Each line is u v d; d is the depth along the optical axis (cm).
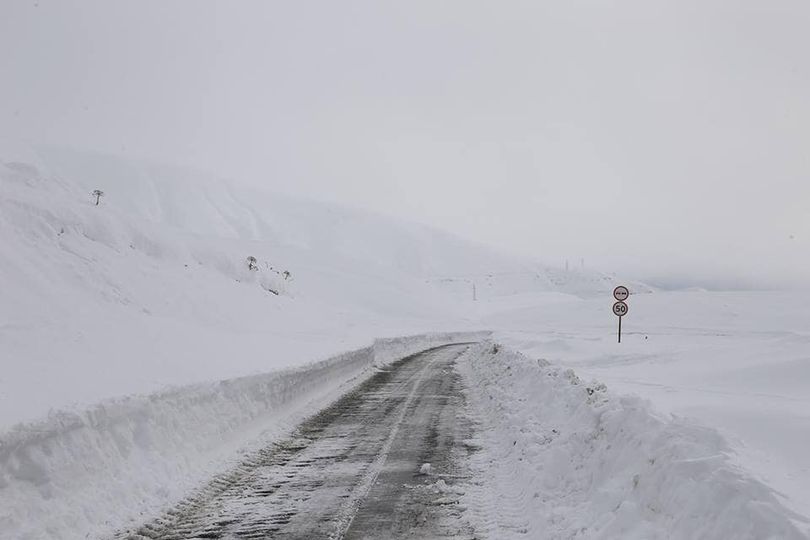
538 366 1466
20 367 959
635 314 7194
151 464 754
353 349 2178
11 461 563
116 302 2347
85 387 831
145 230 3425
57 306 1877
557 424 939
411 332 5103
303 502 700
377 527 620
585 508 601
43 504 572
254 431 1069
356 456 925
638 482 557
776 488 419
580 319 7700
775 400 914
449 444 1005
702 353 1803
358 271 9062
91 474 651
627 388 1146
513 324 8362
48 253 2386
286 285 5069
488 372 2019
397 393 1652
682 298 7656
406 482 780
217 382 1026
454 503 696
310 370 1525
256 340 2156
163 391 859
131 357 1257
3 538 518
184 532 607
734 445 525
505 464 866
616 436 674
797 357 1323
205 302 3044
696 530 434
